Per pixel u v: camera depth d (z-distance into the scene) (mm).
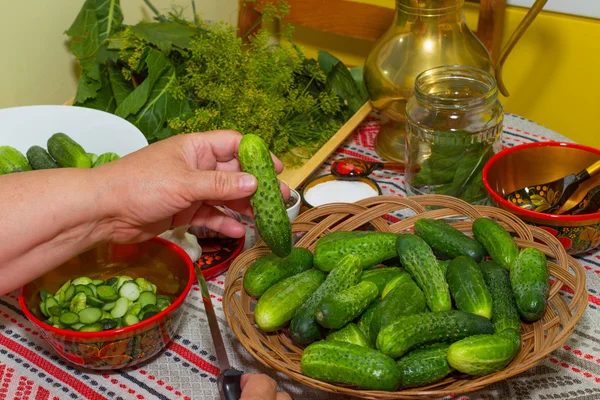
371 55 1099
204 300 780
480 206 883
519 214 879
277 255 782
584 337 837
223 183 750
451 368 722
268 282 807
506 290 781
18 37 1179
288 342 793
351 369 698
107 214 766
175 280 846
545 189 944
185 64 1162
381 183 1077
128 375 820
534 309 748
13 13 1158
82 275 873
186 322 879
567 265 806
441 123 963
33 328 880
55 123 1025
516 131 1147
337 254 820
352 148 1148
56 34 1240
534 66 1520
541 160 958
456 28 1071
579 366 807
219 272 930
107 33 1212
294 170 1081
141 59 1143
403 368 718
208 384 809
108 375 820
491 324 745
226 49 1101
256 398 691
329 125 1163
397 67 1067
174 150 807
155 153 790
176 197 760
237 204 873
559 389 785
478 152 973
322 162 1074
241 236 908
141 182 755
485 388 788
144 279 855
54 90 1270
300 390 799
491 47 1262
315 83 1217
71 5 1252
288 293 786
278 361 725
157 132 1121
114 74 1177
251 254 844
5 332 875
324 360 709
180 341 858
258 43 1151
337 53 1729
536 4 1021
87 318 786
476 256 821
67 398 795
